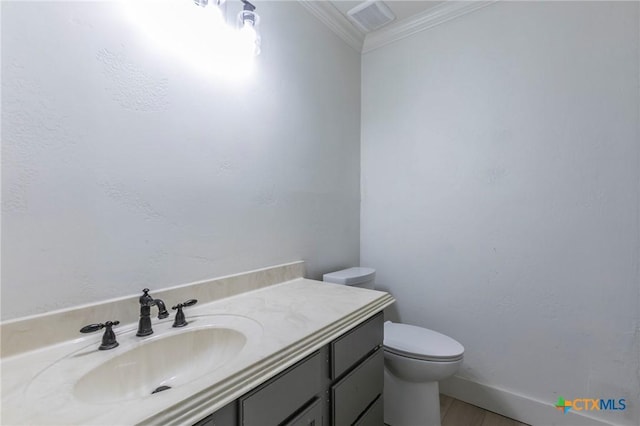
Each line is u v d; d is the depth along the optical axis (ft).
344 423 3.10
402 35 6.35
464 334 5.61
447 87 5.82
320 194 5.64
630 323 4.21
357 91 6.85
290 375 2.43
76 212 2.57
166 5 3.19
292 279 4.85
